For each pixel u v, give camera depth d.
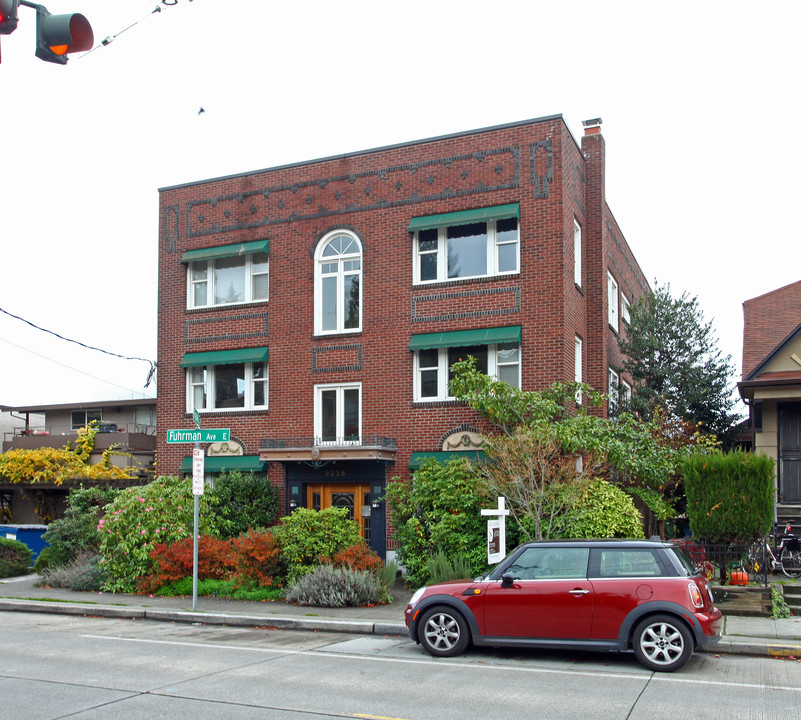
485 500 17.42
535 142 19.86
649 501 18.94
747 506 15.13
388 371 20.70
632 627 10.40
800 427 18.98
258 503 20.47
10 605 16.64
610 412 23.08
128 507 18.44
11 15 6.27
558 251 19.38
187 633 13.54
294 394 21.72
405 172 21.06
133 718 7.92
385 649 11.95
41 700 8.66
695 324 25.41
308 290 21.84
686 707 8.38
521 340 19.42
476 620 11.08
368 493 20.70
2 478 27.86
